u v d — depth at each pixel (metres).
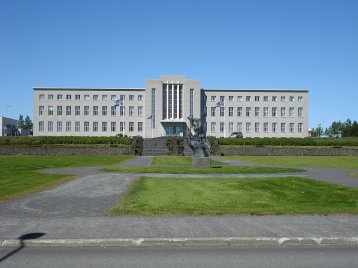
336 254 9.44
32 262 8.73
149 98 120.06
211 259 8.98
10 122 157.75
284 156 71.25
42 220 12.79
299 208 15.07
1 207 15.45
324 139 89.50
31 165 41.38
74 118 123.56
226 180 25.78
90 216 13.50
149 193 19.39
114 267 8.38
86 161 50.53
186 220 12.72
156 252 9.60
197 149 37.88
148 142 85.38
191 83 120.75
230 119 126.75
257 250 9.80
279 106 128.38
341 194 19.22
